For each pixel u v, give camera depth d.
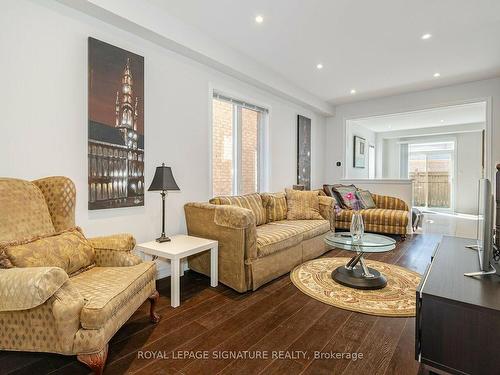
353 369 1.56
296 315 2.15
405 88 4.92
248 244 2.56
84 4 2.20
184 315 2.15
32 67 2.07
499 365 1.29
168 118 2.99
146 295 1.90
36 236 1.71
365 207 4.98
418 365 1.59
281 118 4.82
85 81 2.35
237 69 3.54
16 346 1.38
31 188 1.89
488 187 1.69
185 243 2.60
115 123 2.51
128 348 1.74
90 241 2.03
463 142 8.02
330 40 3.23
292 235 3.10
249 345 1.77
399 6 2.59
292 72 4.21
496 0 2.50
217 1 2.52
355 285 2.62
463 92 4.65
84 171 2.35
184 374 1.51
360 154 7.80
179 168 3.12
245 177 4.24
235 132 4.05
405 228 4.45
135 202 2.69
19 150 2.02
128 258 1.97
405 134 8.73
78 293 1.42
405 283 2.73
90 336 1.34
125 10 2.38
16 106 2.00
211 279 2.71
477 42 3.27
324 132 6.25
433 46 3.37
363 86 4.82
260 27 2.96
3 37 1.94
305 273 3.03
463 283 1.55
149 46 2.79
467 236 4.84
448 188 8.39
